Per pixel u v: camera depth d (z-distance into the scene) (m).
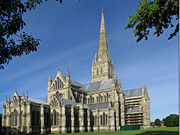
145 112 148.25
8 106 103.06
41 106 100.12
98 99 139.12
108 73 165.50
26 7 25.27
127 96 161.62
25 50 27.58
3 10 23.39
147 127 149.50
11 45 26.47
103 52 174.75
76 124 111.06
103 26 185.25
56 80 131.50
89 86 152.88
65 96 123.94
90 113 121.56
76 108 113.06
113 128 114.06
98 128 118.50
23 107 93.56
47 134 93.31
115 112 126.25
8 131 96.12
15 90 103.50
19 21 24.25
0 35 23.98
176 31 27.55
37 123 97.56
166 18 27.95
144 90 157.50
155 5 26.73
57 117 102.94
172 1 25.59
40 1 25.61
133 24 30.81
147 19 28.72
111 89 133.75
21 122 95.50
